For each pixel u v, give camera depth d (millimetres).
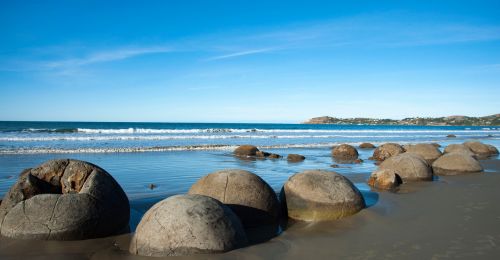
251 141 34438
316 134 50906
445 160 14328
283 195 8094
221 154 21828
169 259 5262
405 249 6078
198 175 13844
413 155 12875
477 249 6059
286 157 20766
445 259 5652
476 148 22688
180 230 5395
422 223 7469
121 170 14875
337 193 7773
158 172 14461
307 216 7562
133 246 5758
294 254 5832
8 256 5785
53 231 6309
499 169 15195
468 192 10430
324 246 6211
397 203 9008
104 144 27328
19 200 6773
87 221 6465
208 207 5727
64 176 7121
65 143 27547
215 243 5434
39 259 5727
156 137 36406
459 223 7477
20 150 21797
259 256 5609
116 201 6953
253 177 7598
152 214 5727
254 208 7207
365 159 20484
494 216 8016
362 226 7223
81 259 5781
